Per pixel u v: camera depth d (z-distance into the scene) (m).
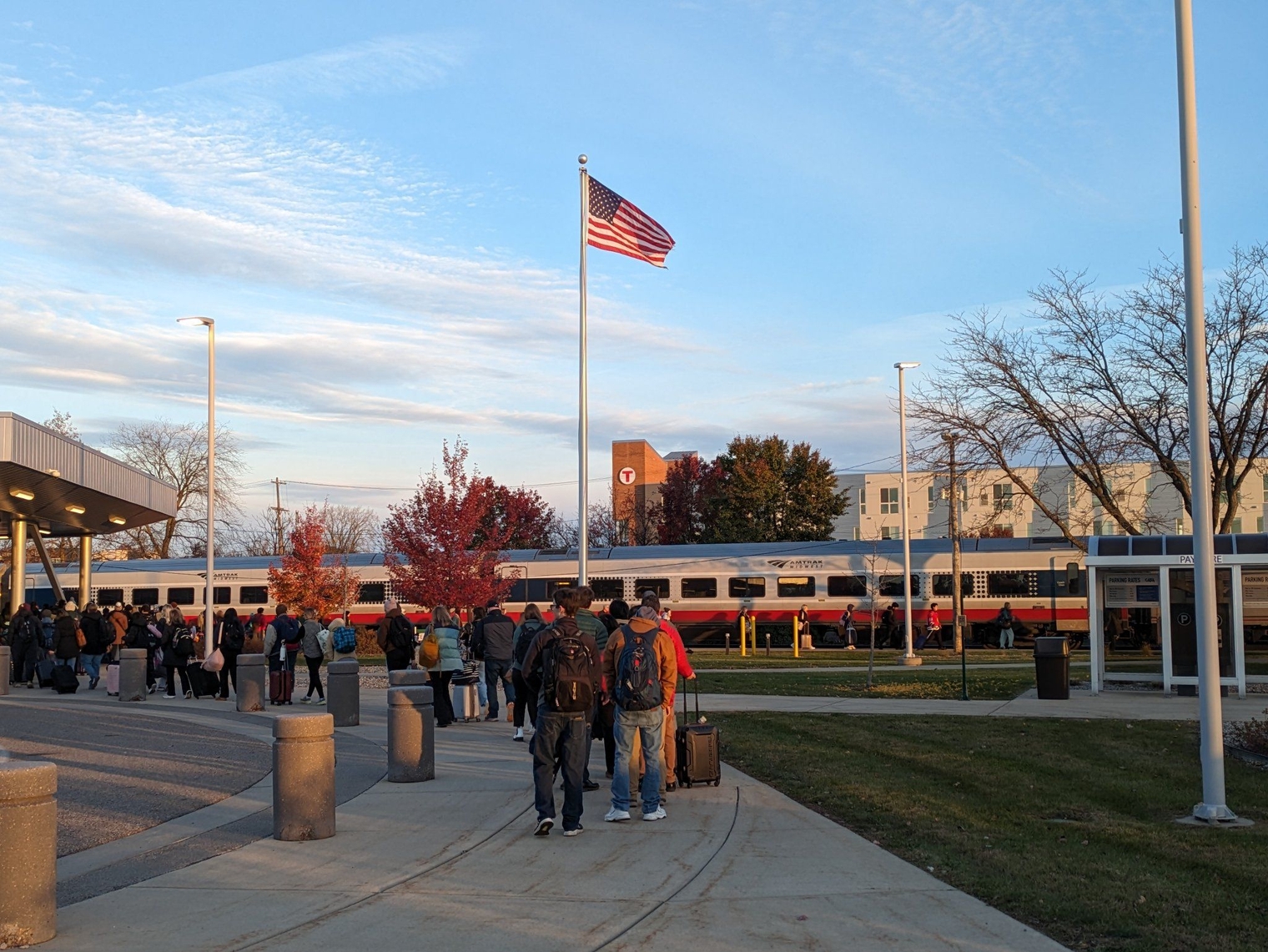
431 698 12.54
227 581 49.66
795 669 29.42
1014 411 34.62
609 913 7.08
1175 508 56.06
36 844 6.55
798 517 63.62
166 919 7.02
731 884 7.76
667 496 68.00
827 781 11.82
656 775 10.02
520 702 15.37
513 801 11.02
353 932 6.71
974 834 9.39
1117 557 21.44
